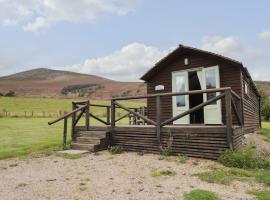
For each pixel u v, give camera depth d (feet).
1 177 19.36
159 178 18.37
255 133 46.88
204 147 24.47
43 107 173.27
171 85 40.34
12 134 50.26
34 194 15.35
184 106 38.65
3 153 29.25
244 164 21.06
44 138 43.70
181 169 20.76
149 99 42.70
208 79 36.88
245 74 38.45
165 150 26.37
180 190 15.66
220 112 34.63
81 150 29.96
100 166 22.31
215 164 22.16
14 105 173.06
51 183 17.54
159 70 41.88
